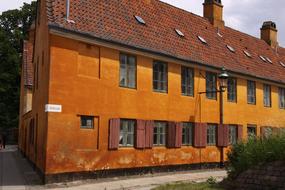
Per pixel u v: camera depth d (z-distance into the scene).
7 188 15.80
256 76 27.64
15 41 54.19
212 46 26.78
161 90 21.36
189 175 20.59
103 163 18.12
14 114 52.38
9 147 45.78
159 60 21.25
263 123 28.75
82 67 17.72
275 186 12.80
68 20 17.61
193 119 23.05
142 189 15.93
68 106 17.03
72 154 17.02
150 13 23.81
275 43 36.88
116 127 18.67
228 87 25.92
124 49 19.22
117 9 21.30
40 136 18.36
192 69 23.36
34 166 21.11
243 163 14.17
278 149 13.39
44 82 17.86
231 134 25.95
